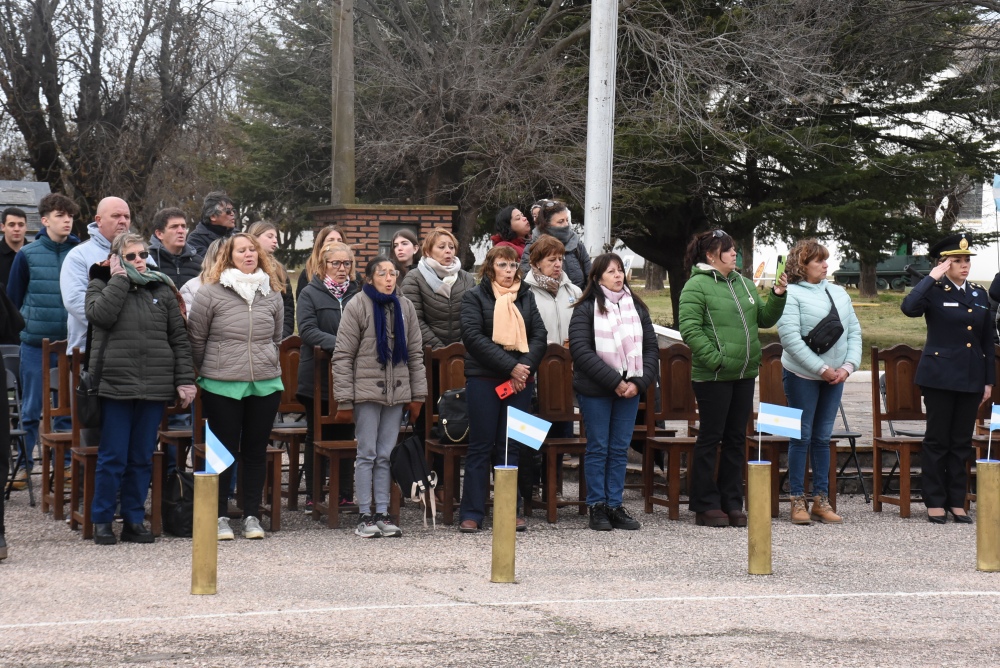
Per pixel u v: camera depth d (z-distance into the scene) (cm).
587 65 2358
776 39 2156
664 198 2427
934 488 866
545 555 717
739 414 833
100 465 730
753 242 3078
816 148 2417
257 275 759
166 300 735
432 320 877
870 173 2438
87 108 2014
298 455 875
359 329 772
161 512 774
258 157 2678
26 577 632
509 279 794
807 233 2534
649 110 2239
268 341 764
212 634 520
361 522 772
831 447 897
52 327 891
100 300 712
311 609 566
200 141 2117
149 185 2094
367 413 772
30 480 869
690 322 819
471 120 2139
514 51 2283
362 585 623
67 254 859
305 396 830
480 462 797
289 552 714
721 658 498
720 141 2275
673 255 2745
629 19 2225
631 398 816
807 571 679
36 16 1953
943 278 870
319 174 2683
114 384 719
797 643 521
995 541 686
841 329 848
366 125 2283
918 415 909
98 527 735
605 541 766
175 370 734
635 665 487
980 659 502
